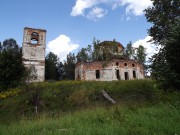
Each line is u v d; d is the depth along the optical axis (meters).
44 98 21.58
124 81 25.22
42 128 9.28
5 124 12.70
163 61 11.72
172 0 19.05
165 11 19.41
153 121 7.96
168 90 11.64
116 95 20.94
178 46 10.98
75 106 19.25
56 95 22.62
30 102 20.58
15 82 26.83
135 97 18.23
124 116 9.46
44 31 41.09
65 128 8.81
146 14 20.52
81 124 8.85
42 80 37.84
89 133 7.21
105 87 23.39
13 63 27.89
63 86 25.62
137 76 41.47
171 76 10.89
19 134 8.45
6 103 21.62
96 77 40.06
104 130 7.41
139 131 7.11
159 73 11.56
